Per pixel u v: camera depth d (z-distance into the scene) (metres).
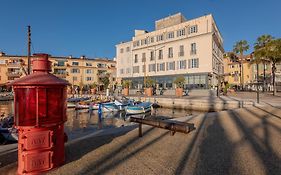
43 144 4.26
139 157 5.19
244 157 5.12
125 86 45.34
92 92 57.50
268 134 7.34
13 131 10.98
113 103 25.50
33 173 4.14
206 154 5.41
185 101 26.22
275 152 5.42
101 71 86.00
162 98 29.44
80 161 4.91
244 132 7.74
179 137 7.13
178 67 46.19
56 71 78.06
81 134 7.47
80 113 24.95
